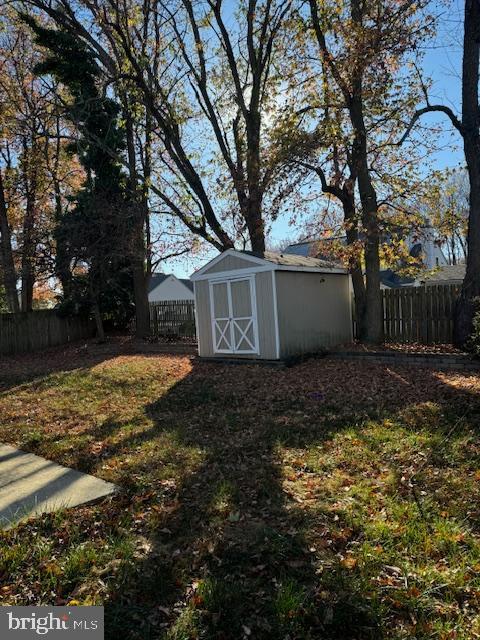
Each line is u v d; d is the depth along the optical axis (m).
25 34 18.86
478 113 9.80
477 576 2.90
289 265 11.09
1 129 16.86
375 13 10.74
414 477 4.30
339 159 12.32
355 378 8.84
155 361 12.73
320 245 13.37
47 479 4.85
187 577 3.08
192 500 4.20
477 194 9.91
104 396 8.99
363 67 10.35
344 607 2.70
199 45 14.15
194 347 14.21
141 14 14.39
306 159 11.95
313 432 5.93
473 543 3.23
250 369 10.59
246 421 6.69
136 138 17.55
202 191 15.17
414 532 3.38
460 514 3.61
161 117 14.42
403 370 9.12
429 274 13.55
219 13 13.69
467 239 10.27
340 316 13.18
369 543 3.29
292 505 3.96
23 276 18.80
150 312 19.17
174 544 3.48
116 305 19.64
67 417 7.57
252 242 14.11
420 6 10.29
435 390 7.30
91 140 16.39
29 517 3.89
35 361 15.40
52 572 3.14
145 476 4.76
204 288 12.44
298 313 11.53
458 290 11.12
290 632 2.56
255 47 14.93
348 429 5.86
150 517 3.89
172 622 2.69
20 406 8.58
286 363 10.60
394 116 11.69
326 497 4.08
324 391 8.05
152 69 15.26
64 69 15.33
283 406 7.36
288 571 3.06
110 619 2.71
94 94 15.91
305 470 4.75
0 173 19.50
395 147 12.58
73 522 3.83
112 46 15.41
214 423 6.70
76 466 5.23
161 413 7.45
